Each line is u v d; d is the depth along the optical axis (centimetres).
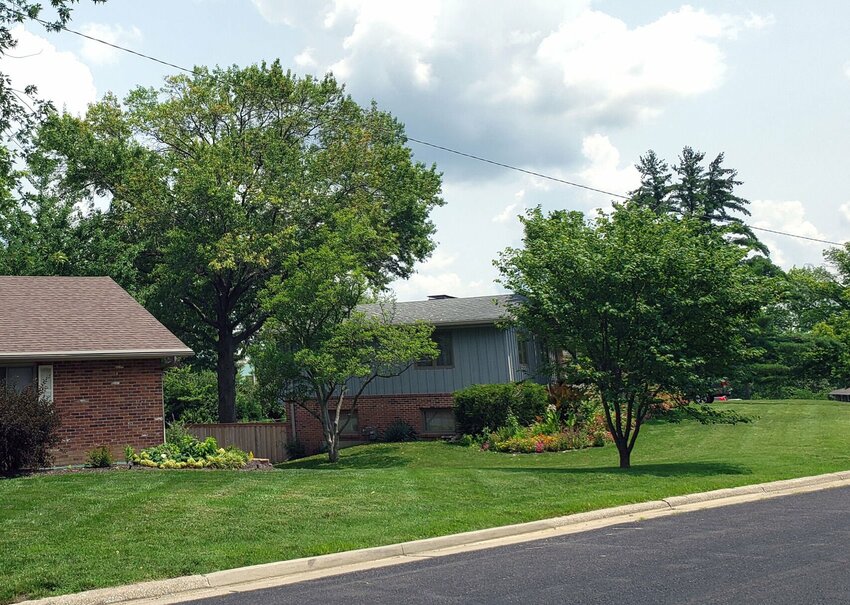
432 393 2942
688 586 749
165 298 2975
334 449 2438
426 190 3550
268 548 950
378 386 3005
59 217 3123
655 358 1686
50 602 764
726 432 2612
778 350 4794
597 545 981
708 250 1742
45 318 2016
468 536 1045
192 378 3994
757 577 772
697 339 1750
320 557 923
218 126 3281
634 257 1683
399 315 3045
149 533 1007
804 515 1147
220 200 2847
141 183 2939
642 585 760
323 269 2383
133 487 1332
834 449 2019
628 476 1509
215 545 963
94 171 3144
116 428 1922
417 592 776
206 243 2891
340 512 1148
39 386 1809
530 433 2539
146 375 1972
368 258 3112
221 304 3194
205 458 1781
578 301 1759
